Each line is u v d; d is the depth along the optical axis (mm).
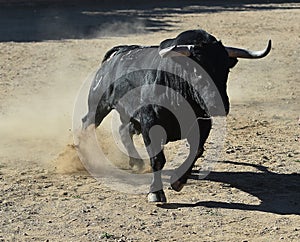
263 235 8867
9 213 9539
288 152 12742
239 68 22781
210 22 37125
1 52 25891
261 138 13797
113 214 9523
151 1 48844
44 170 11570
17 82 20062
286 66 23344
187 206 9898
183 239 8680
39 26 35406
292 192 10586
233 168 11742
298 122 15320
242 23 36656
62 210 9664
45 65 23156
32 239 8625
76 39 30094
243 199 10234
